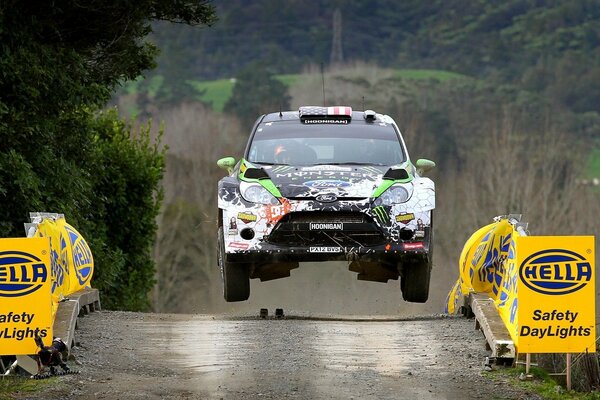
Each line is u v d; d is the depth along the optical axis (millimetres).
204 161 147125
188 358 21766
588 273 19938
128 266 49469
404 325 26016
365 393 18812
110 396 18641
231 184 26781
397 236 25984
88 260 29641
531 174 137875
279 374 20141
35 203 32781
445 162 145500
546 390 19422
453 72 187875
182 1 37781
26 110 32906
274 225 25906
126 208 48906
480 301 25000
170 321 27172
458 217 134000
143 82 178750
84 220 39688
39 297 20109
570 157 146000
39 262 20078
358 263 28438
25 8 33594
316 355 21922
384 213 25953
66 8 34906
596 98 177250
